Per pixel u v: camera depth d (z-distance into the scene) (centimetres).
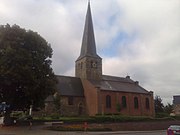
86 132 2950
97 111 5541
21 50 3050
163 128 4462
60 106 5503
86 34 6712
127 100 6241
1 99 3344
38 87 3123
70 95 5819
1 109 3412
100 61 6569
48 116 4947
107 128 3419
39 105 3531
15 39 3108
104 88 5950
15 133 2517
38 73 3188
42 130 2888
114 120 4169
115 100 5988
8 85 3077
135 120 4372
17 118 3862
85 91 6100
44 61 3419
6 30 3136
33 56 3219
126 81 7169
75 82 6319
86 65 6297
